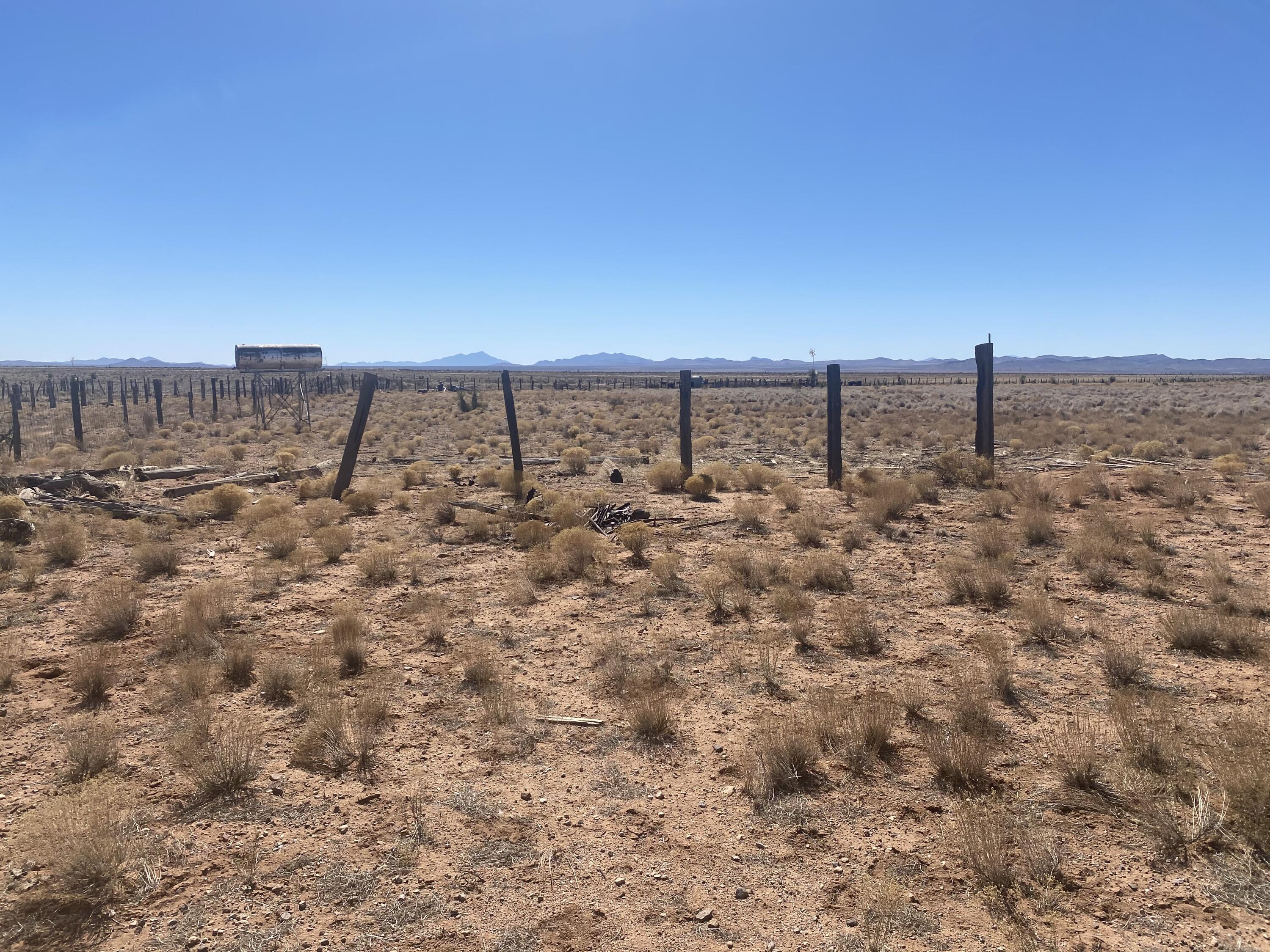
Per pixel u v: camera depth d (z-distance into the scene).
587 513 16.66
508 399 21.73
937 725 6.67
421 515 17.73
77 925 4.25
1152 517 15.43
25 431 43.47
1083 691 7.29
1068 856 4.74
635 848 5.00
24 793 5.68
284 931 4.20
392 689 7.72
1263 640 8.26
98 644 9.05
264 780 5.88
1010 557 12.23
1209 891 4.36
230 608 10.16
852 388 105.06
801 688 7.58
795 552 13.54
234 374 191.12
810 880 4.62
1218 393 70.69
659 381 132.75
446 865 4.82
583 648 8.91
